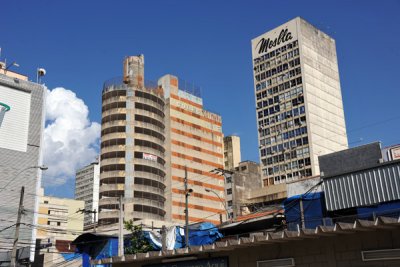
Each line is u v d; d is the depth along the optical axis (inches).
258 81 5059.1
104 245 1304.1
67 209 5036.9
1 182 2265.0
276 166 4660.4
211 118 5162.4
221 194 4877.0
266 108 4909.0
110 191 3949.3
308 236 591.8
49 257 1830.7
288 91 4746.6
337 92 4990.2
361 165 1096.8
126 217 3764.8
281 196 4111.7
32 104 2497.5
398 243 541.0
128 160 4052.7
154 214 3969.0
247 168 4736.7
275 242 641.6
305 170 4404.5
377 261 555.5
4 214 2217.0
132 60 4542.3
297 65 4724.4
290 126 4640.8
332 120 4778.5
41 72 2605.8
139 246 1286.9
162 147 4384.8
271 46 5017.2
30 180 2362.2
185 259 764.0
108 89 4318.4
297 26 4810.5
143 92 4355.3
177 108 4803.2
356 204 968.3
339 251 591.5
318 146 4485.7
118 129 4156.0
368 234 569.3
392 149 1075.9
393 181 922.1
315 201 1080.2
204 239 1237.7
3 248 2132.1
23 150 2390.5
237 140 5792.3
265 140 4827.8
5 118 2369.6
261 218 1221.7
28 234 2247.8
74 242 1316.4
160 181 4183.1
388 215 898.1
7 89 2413.9
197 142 4881.9
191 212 4503.0
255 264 673.0
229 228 1234.6
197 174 4731.8
